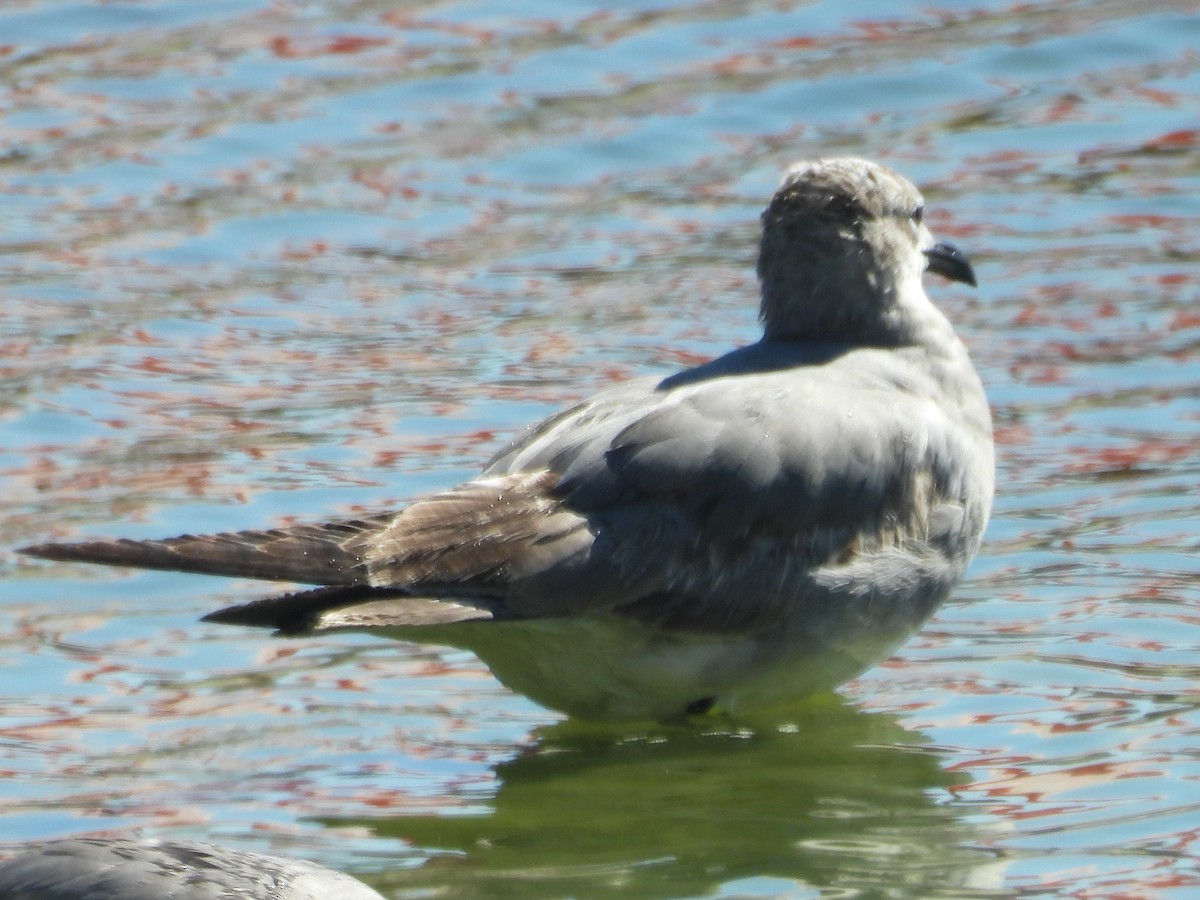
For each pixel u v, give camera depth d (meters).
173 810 11.06
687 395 12.14
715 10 23.00
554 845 10.66
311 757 11.77
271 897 9.04
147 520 14.48
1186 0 22.62
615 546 11.67
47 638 13.18
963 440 12.55
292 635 11.25
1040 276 18.34
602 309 17.97
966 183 19.84
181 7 23.27
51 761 11.65
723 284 18.36
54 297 18.27
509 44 22.38
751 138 20.69
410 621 11.24
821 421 12.09
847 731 12.09
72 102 21.33
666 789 11.39
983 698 12.27
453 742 12.05
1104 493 14.78
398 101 21.36
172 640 13.23
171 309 18.09
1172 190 19.59
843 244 12.91
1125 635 12.86
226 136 20.83
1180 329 17.38
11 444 15.75
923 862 10.34
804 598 11.92
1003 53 21.89
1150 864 10.12
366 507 14.62
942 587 12.44
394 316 17.98
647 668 11.95
